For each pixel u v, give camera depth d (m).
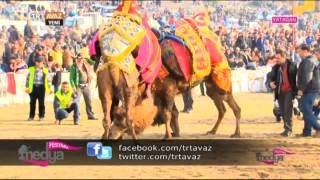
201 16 20.58
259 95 46.97
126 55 16.92
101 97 16.97
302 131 22.73
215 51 20.58
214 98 21.48
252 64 52.50
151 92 19.08
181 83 19.31
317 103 22.73
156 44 18.31
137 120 18.09
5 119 27.38
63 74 36.06
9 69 38.00
